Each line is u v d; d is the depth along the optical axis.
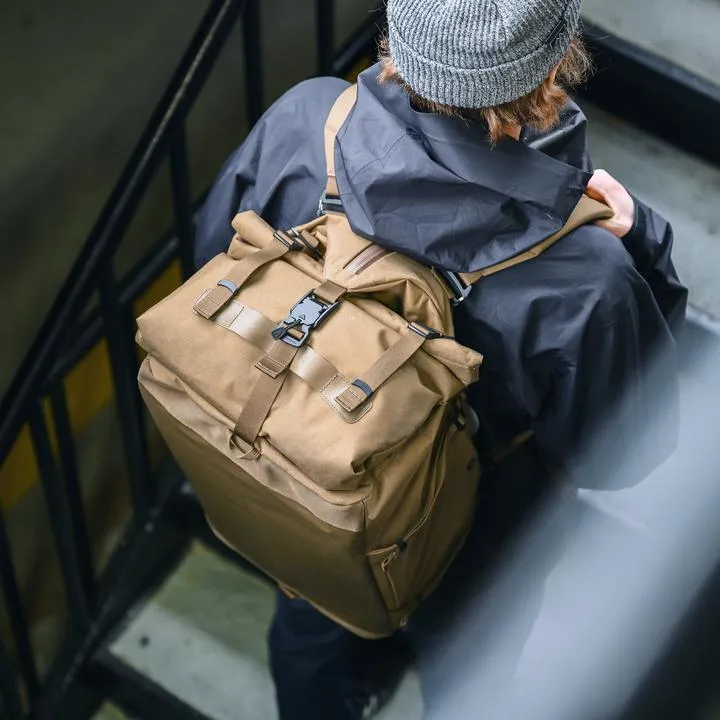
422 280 1.46
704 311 2.28
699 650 0.82
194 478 1.77
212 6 1.90
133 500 2.51
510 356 1.50
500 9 1.23
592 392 1.55
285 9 2.51
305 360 1.47
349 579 1.68
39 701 2.55
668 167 2.48
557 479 1.84
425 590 1.91
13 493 2.57
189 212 2.16
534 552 1.85
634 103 2.49
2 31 1.86
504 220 1.39
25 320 2.31
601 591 0.89
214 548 2.58
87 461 2.75
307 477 1.50
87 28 2.02
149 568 2.60
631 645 0.84
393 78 1.40
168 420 1.62
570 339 1.46
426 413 1.47
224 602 2.62
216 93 2.46
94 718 2.63
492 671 1.14
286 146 1.60
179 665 2.57
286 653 2.16
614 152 2.50
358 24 2.77
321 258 1.58
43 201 2.16
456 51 1.25
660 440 1.70
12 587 2.29
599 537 1.84
